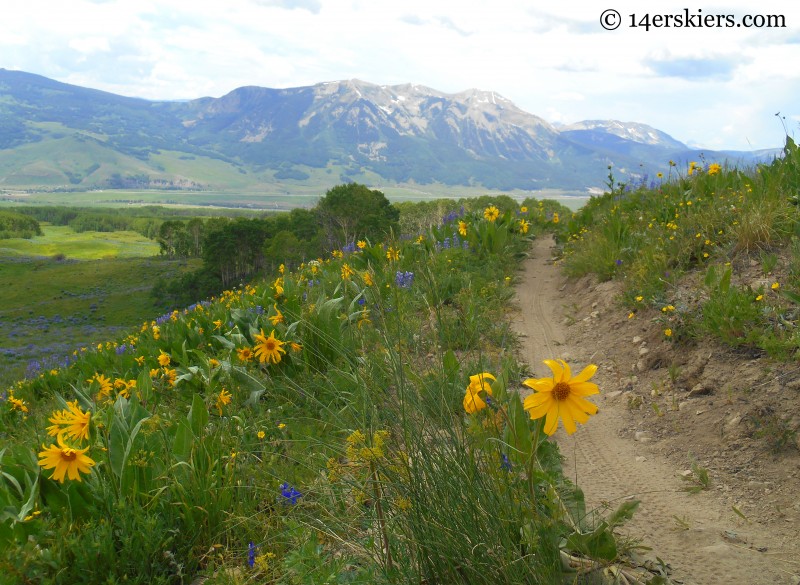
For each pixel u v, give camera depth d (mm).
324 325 5863
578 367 6363
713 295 5758
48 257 170375
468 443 2453
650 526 3203
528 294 10305
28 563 2744
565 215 24359
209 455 3723
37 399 11539
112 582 2816
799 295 5020
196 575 3133
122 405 4234
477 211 17641
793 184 7977
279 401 5121
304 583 2508
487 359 5012
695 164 11820
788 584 2582
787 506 3262
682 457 4090
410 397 2621
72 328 87188
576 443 4582
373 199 67812
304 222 86625
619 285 8508
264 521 3188
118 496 3371
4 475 3443
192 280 97500
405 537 2430
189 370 6039
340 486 2867
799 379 4316
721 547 2889
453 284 9242
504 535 2236
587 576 2498
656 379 5477
